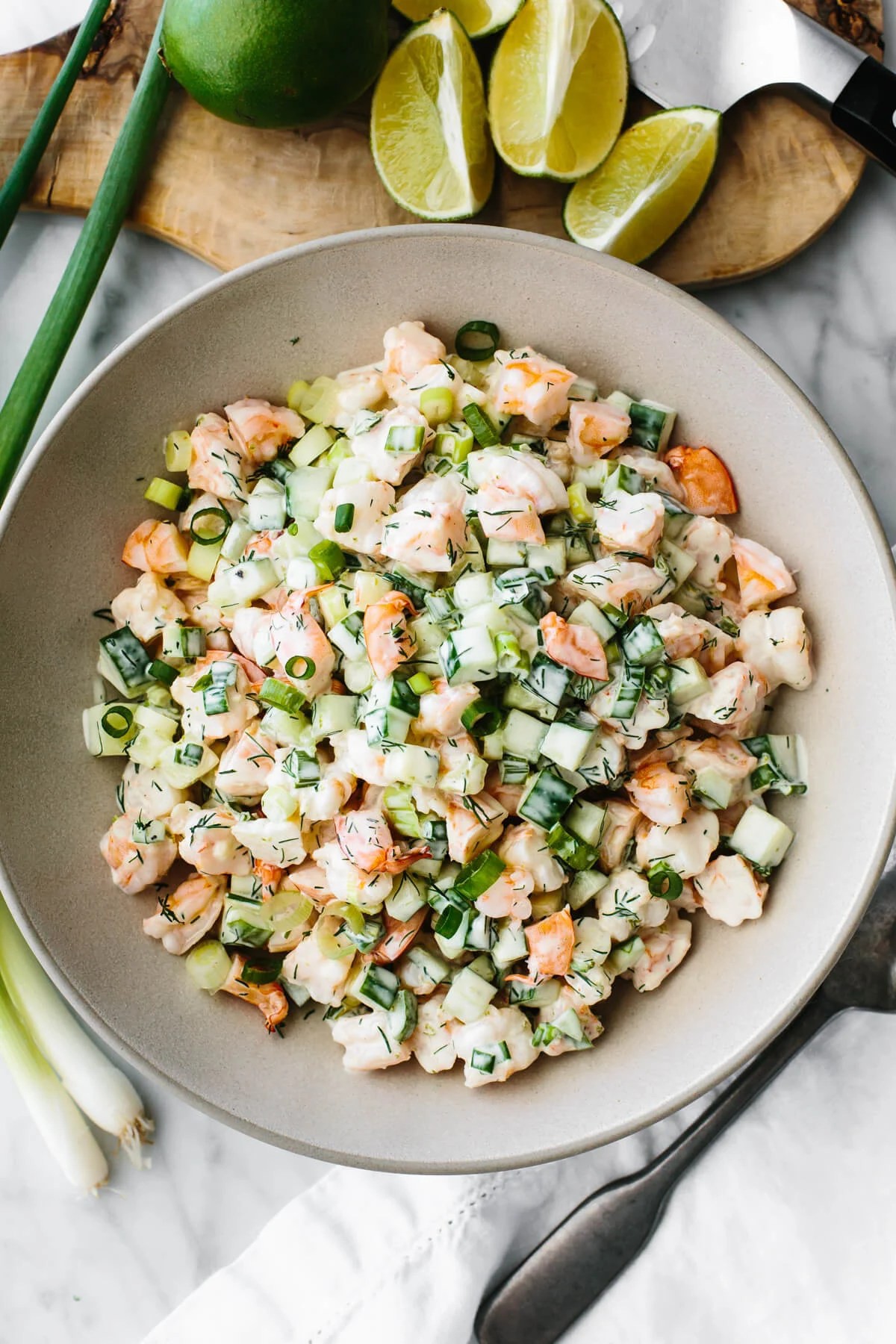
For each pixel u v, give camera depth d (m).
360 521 0.54
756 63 0.57
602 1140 0.53
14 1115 0.61
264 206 0.59
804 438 0.53
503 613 0.53
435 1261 0.60
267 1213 0.61
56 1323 0.60
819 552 0.54
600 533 0.53
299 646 0.53
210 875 0.56
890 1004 0.57
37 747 0.55
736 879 0.54
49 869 0.54
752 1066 0.58
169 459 0.56
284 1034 0.56
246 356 0.55
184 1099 0.54
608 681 0.53
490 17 0.58
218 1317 0.59
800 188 0.59
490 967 0.55
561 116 0.57
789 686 0.55
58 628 0.55
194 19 0.54
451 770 0.53
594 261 0.53
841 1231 0.60
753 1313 0.60
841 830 0.53
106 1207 0.61
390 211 0.59
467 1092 0.55
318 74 0.54
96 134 0.60
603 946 0.54
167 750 0.55
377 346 0.56
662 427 0.55
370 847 0.52
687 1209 0.61
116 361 0.53
